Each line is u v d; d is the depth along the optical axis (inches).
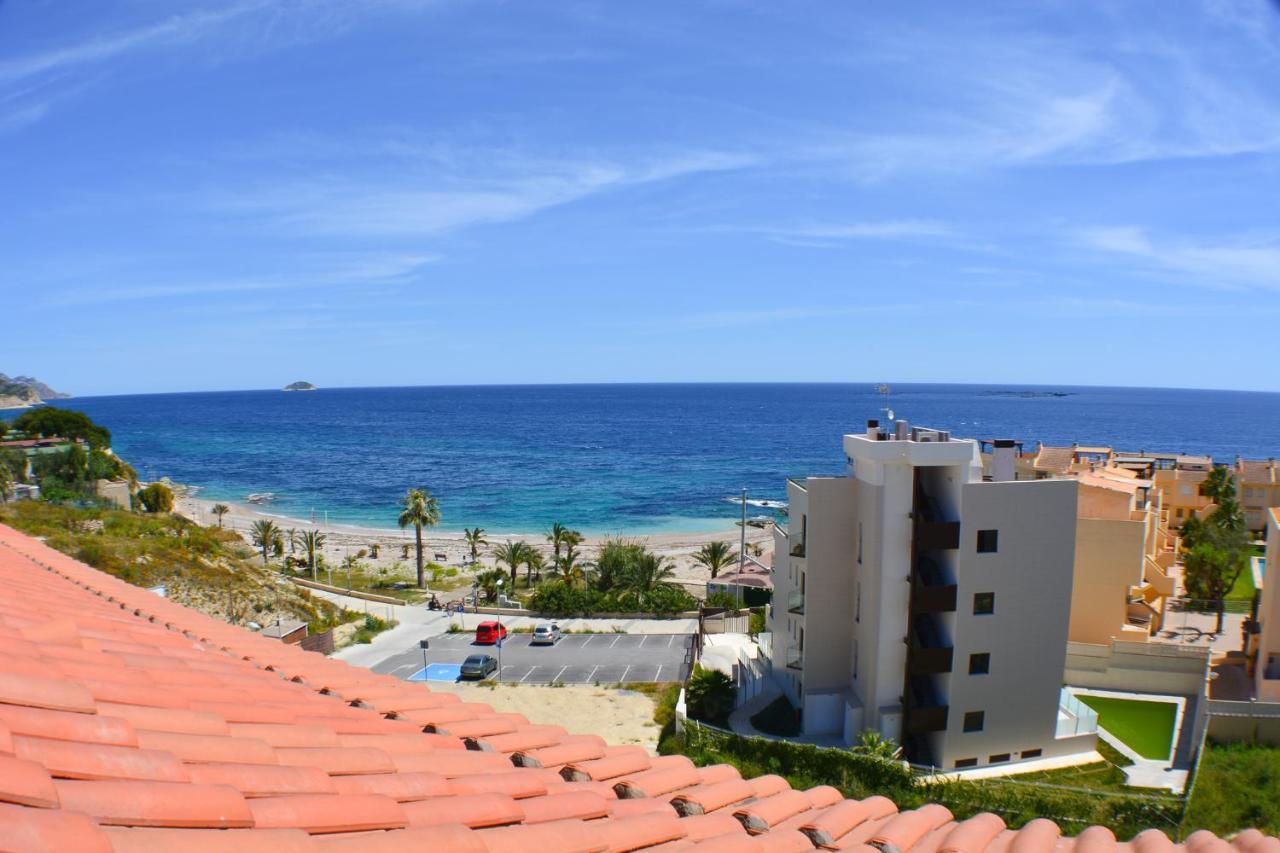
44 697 191.5
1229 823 928.3
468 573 3132.4
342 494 5511.8
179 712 226.1
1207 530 2214.6
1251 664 1594.5
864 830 305.7
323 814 184.2
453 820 210.2
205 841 149.0
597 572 2696.9
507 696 1531.7
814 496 1369.3
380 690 407.8
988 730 1263.5
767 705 1480.1
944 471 1296.8
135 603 553.6
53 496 2915.8
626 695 1535.4
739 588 2353.6
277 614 1980.8
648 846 238.2
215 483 6033.5
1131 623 1807.3
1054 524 1267.2
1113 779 1178.0
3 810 125.7
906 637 1272.1
